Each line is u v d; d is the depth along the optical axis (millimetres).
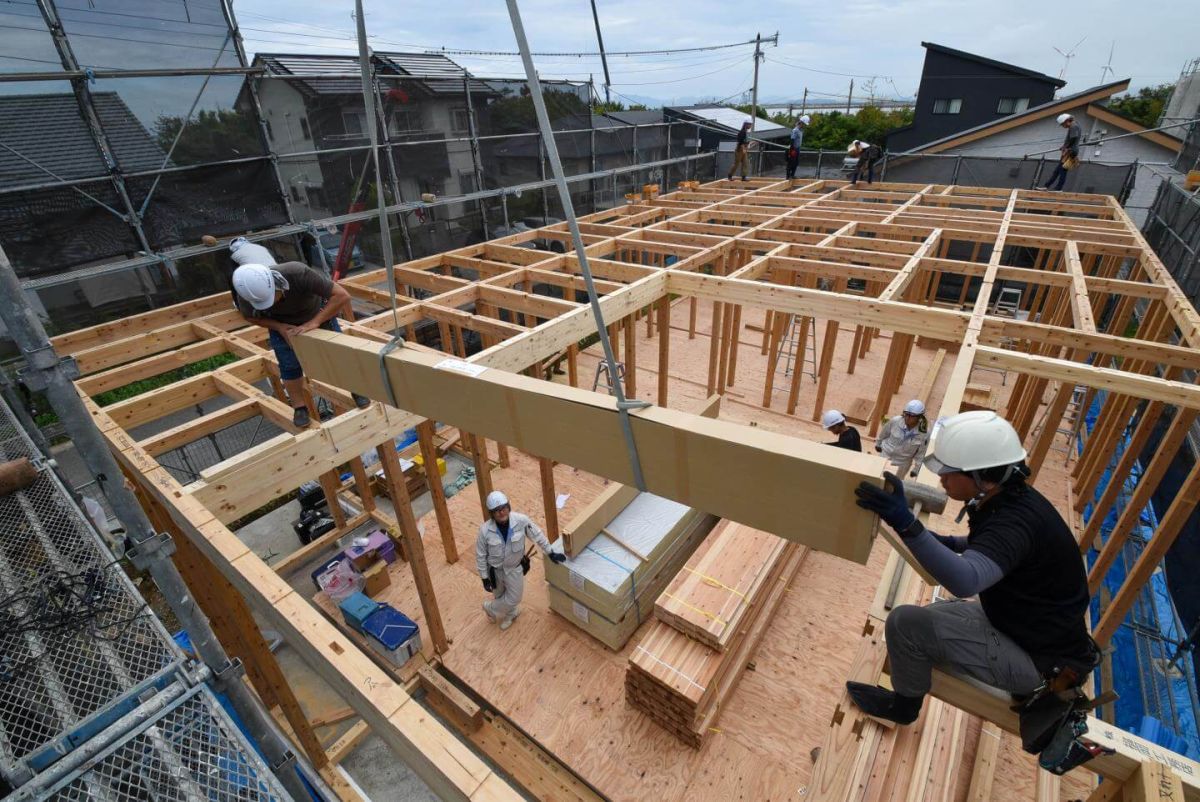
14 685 2594
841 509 1062
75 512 3645
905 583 2967
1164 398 4379
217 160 8938
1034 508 1844
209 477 3656
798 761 4273
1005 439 1870
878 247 8586
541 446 1540
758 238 9531
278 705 5062
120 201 8164
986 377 9953
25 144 7293
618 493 5648
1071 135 12195
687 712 4207
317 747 4598
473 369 1604
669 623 4574
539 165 13945
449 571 6227
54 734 2430
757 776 4199
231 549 2922
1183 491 4207
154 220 8445
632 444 1301
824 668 4895
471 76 12102
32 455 4352
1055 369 4703
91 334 6449
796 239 9227
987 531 1841
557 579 5238
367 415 4355
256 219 9469
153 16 8008
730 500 1220
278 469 3961
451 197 11977
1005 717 2180
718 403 7258
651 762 4344
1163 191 12031
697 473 1233
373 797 4594
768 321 10414
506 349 5160
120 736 2398
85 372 6020
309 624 2350
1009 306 12703
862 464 1008
